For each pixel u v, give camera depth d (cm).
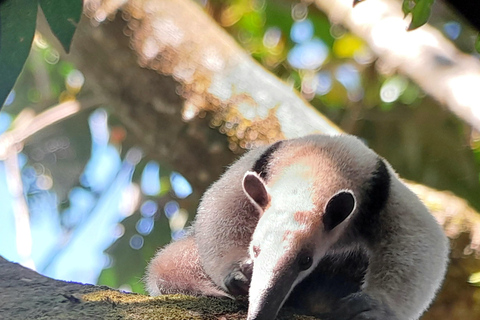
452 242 638
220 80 699
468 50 845
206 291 439
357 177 400
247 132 669
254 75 714
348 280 411
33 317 291
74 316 289
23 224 747
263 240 359
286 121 669
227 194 422
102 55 713
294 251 351
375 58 893
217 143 684
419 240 391
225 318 317
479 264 633
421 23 308
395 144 900
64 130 887
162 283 470
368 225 398
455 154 854
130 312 298
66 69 862
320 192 383
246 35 930
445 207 658
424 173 873
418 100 863
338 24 870
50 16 265
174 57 707
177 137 703
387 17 843
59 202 894
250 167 425
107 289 337
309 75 940
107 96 746
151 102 712
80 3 264
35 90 877
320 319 349
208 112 689
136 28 707
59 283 343
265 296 335
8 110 877
